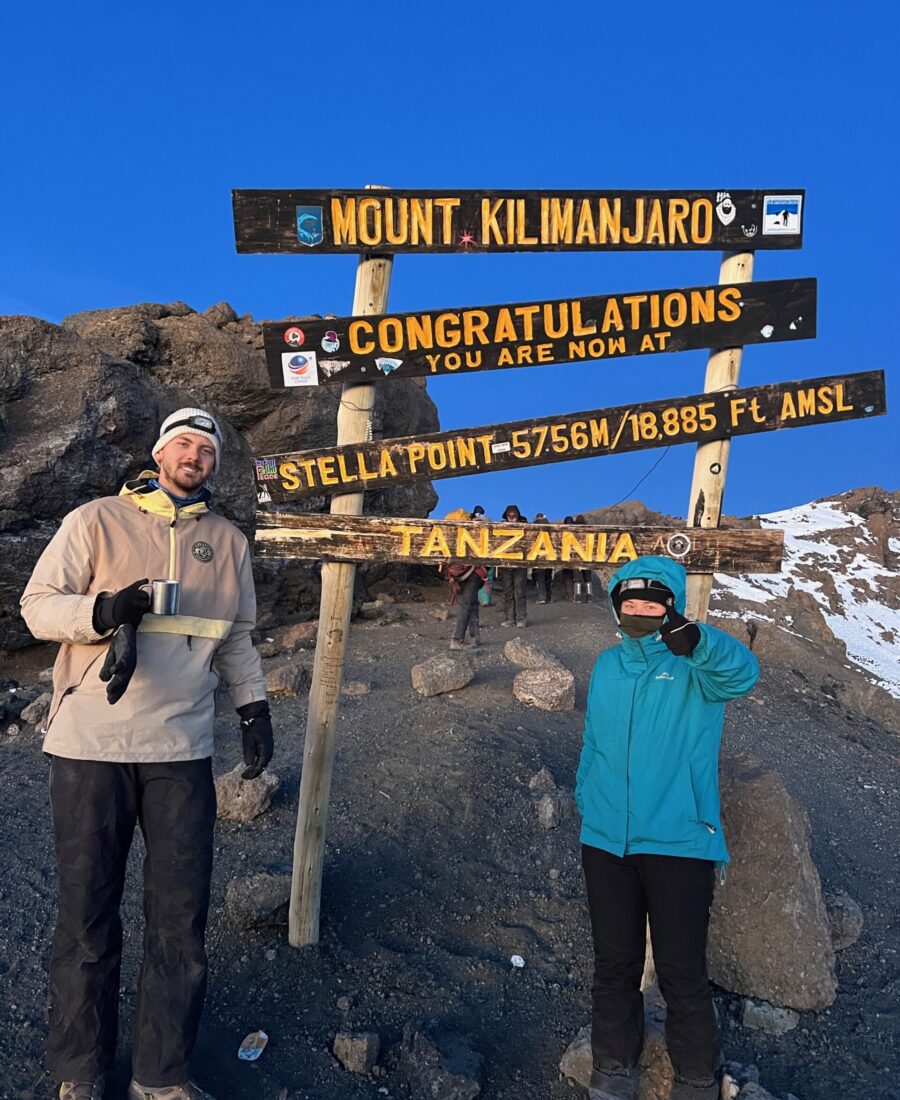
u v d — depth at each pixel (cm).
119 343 1151
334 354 342
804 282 350
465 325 347
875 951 387
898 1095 286
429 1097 273
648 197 346
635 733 260
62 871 245
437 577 1634
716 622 1234
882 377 352
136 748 249
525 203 345
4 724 756
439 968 349
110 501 269
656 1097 268
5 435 930
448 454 353
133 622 238
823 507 4047
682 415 350
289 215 335
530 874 432
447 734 621
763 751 751
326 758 352
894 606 2920
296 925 353
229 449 1168
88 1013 241
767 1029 318
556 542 353
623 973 261
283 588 1227
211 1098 254
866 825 598
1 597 909
